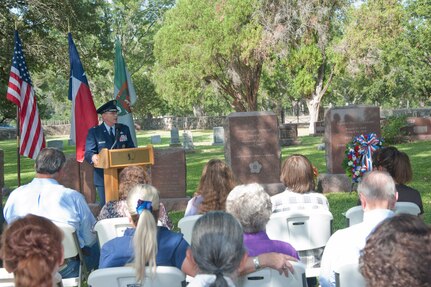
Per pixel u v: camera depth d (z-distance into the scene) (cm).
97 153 864
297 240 506
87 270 559
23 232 239
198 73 3912
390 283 174
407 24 4428
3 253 240
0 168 1222
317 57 3706
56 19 2480
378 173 380
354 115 1273
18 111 1065
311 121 4059
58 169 537
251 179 1245
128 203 382
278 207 531
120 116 1198
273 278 358
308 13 3403
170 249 382
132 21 6041
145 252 341
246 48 3469
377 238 185
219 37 3550
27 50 2475
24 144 1049
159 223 477
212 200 513
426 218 879
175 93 4200
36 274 233
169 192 1130
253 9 3456
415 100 7412
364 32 3534
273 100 6162
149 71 6600
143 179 569
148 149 784
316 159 1925
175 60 3941
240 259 262
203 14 3681
